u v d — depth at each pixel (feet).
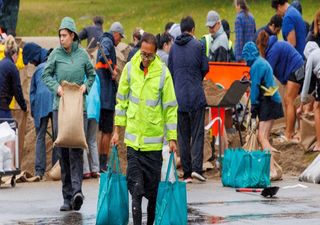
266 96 104.68
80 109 82.12
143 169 71.51
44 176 110.11
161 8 293.02
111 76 110.01
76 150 82.64
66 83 82.79
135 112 71.20
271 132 118.83
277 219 78.43
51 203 88.84
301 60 114.42
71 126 81.41
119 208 71.05
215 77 112.78
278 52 114.42
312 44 112.88
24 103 107.55
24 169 117.70
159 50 111.45
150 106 71.10
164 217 68.95
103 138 111.24
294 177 107.76
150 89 71.15
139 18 283.18
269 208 84.53
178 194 69.10
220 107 107.45
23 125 115.34
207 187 99.04
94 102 106.22
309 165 106.93
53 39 138.10
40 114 108.06
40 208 85.61
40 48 110.32
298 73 113.91
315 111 110.73
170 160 70.18
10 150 102.22
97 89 106.93
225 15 264.11
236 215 80.53
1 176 101.19
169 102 71.20
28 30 284.00
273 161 104.53
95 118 106.42
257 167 97.86
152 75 71.20
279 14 124.67
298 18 121.90
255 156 98.07
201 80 103.09
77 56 84.38
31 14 305.32
